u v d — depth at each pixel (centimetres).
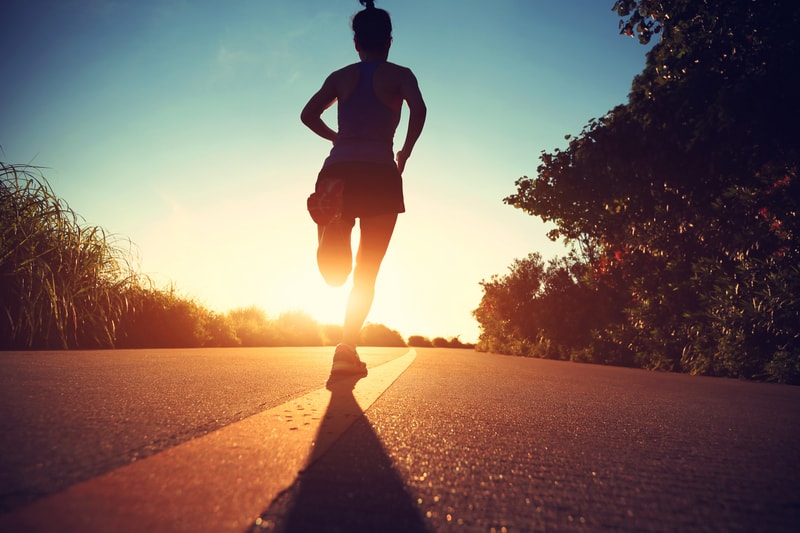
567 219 1127
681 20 757
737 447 185
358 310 374
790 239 690
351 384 325
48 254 746
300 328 2238
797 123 675
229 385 298
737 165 780
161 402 221
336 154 340
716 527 102
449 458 146
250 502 101
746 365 687
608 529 98
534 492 119
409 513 100
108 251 849
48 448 133
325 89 363
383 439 166
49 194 757
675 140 792
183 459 129
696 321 822
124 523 88
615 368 877
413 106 346
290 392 274
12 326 660
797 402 372
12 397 219
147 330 1002
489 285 1747
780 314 646
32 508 92
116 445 140
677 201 861
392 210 340
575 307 1370
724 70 722
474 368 590
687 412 282
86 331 786
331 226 319
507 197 1123
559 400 308
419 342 3969
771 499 122
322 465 130
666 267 892
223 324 1294
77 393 238
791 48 648
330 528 91
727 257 807
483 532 93
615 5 858
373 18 362
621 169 879
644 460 157
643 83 841
